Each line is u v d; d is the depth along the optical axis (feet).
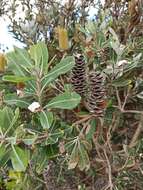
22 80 1.57
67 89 1.71
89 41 2.01
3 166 1.58
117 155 1.94
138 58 1.80
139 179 1.99
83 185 2.06
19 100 1.66
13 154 1.51
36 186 2.29
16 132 1.52
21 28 2.38
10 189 2.81
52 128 1.64
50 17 2.45
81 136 1.75
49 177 2.17
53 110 1.80
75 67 1.70
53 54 2.17
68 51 2.05
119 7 2.31
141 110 2.00
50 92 1.79
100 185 2.03
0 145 1.51
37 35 2.39
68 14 2.44
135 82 1.90
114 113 1.88
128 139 2.07
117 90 1.85
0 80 1.88
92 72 1.70
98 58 1.94
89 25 2.04
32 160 1.88
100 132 1.87
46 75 1.62
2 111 1.53
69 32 2.31
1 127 1.52
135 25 2.09
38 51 1.62
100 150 2.00
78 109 1.78
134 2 2.07
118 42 1.85
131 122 2.04
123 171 1.95
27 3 2.67
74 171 2.12
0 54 1.84
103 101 1.70
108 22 2.20
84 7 2.52
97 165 2.03
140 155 1.96
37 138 1.61
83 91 1.71
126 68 1.79
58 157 1.98
